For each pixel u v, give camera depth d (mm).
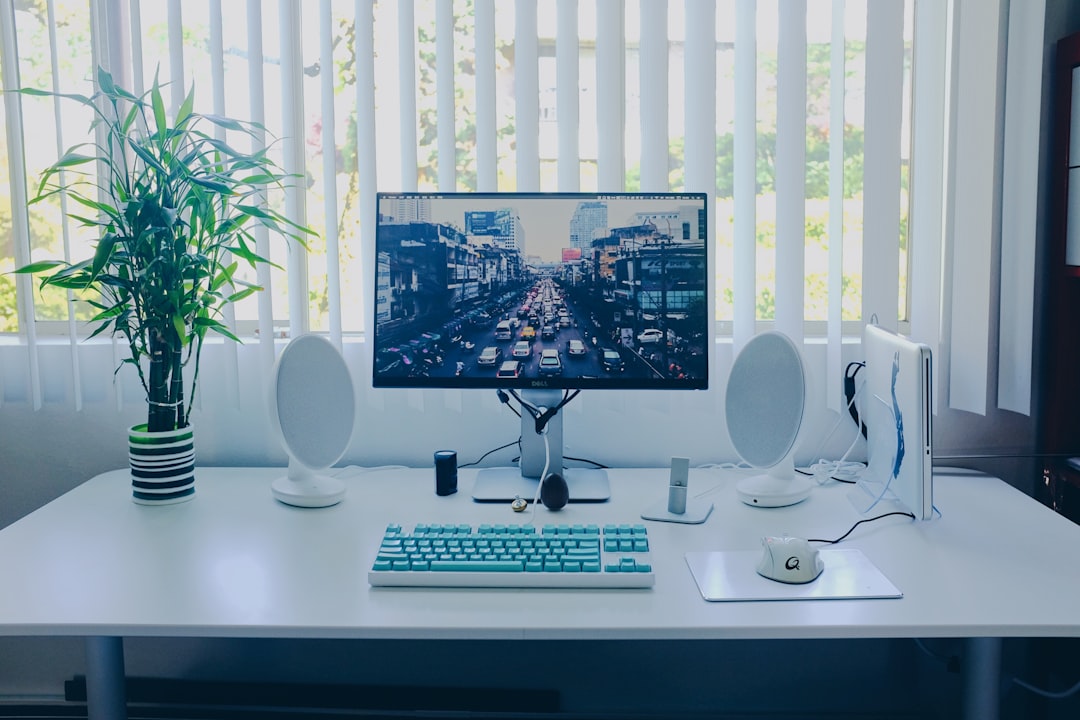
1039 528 1431
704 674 1957
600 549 1279
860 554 1300
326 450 1611
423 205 1580
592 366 1589
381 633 1074
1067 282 1776
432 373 1595
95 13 1778
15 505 1959
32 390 1875
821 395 1876
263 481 1747
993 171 1763
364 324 1852
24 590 1188
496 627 1070
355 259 1845
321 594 1173
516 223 1579
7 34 1783
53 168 1548
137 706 1975
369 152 1794
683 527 1440
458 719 1965
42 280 1627
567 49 1783
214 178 1590
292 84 1793
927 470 1372
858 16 1762
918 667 1934
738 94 1804
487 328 1589
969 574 1227
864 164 1778
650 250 1577
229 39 1793
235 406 1872
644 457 1897
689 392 1862
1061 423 1814
